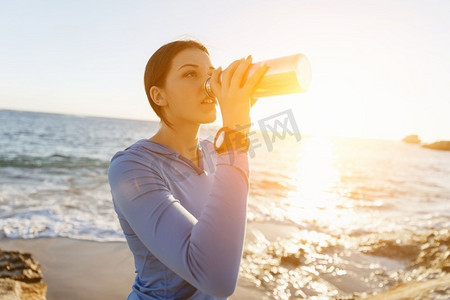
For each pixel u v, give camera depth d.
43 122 69.12
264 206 10.49
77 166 18.22
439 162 52.47
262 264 5.61
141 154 1.05
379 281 5.25
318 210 10.93
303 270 5.52
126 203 0.97
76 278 4.79
